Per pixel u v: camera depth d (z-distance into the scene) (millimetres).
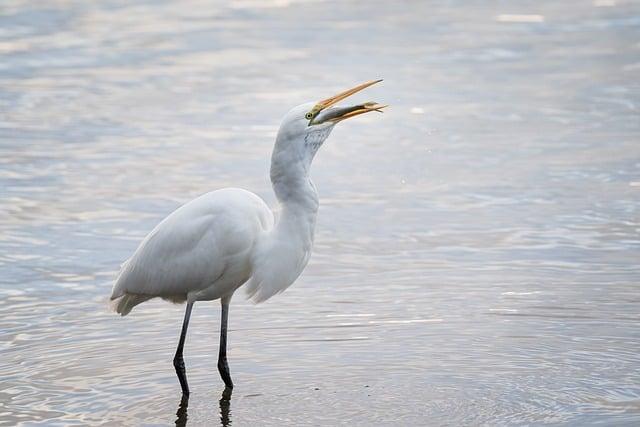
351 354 10586
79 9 32219
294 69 24703
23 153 18750
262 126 20406
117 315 11781
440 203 15836
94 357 10625
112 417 9305
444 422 9070
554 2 32719
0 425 9102
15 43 27688
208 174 17500
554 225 14617
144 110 21656
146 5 33062
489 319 11367
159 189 16734
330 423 9133
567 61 25062
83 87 23484
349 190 16594
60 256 13773
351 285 12555
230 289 9977
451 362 10320
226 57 26109
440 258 13445
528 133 19562
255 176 17375
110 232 14734
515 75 23938
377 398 9586
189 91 23062
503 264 13141
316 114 9422
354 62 25297
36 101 22328
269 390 9836
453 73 24203
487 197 16031
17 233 14664
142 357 10641
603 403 9344
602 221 14711
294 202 9562
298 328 11297
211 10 32250
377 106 9438
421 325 11273
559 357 10359
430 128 20141
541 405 9336
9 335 11180
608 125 19859
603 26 28859
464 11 31688
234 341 11008
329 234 14547
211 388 9906
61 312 11867
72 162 18234
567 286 12297
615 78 23297
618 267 12883
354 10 32031
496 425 8969
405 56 25891
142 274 9898
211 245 9594
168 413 9391
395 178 17203
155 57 26234
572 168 17328
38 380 10055
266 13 31672
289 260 9625
